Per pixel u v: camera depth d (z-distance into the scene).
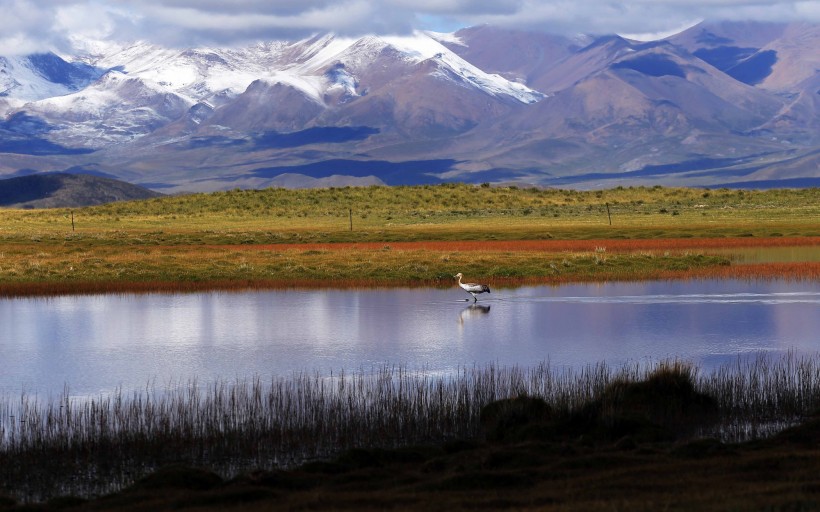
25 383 118.62
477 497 63.97
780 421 90.00
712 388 99.62
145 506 65.56
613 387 95.19
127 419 91.50
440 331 153.62
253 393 109.25
